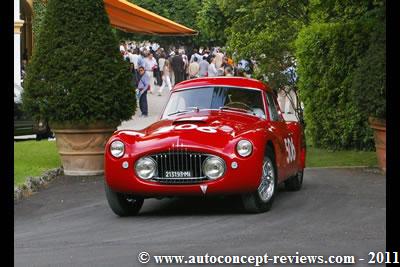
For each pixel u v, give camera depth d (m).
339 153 33.31
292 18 42.94
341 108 33.62
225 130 18.98
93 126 26.95
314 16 38.94
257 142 18.58
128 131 19.62
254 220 18.36
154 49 97.56
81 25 27.02
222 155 18.25
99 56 26.84
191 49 93.75
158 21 52.31
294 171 22.30
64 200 22.48
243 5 43.62
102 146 27.38
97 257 14.88
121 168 18.73
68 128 26.98
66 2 27.11
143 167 18.61
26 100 27.22
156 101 69.75
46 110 26.77
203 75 72.06
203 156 18.39
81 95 26.48
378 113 24.98
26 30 61.44
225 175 18.27
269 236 16.44
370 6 32.84
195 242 16.03
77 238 16.94
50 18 27.20
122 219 19.33
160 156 18.56
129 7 47.97
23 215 20.19
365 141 32.78
